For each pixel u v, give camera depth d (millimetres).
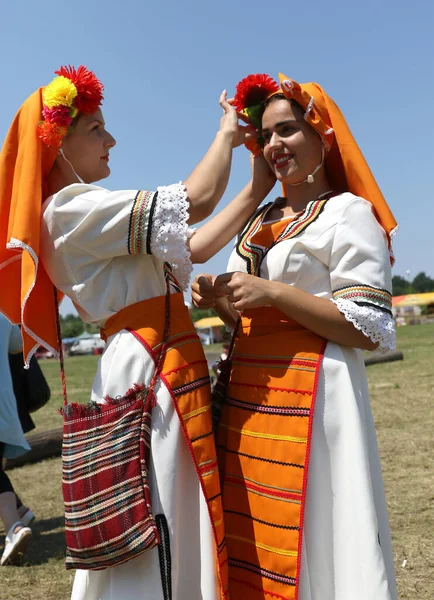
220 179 2230
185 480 2109
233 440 2271
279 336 2236
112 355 2170
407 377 10812
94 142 2359
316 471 2098
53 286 2322
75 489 2037
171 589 2004
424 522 3941
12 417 4176
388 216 2240
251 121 2486
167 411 2076
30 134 2203
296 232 2229
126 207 2098
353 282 2111
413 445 5820
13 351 4457
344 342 2141
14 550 3787
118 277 2191
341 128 2307
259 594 2141
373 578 1962
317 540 2090
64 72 2303
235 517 2234
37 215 2131
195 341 2230
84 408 2102
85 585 2178
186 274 2240
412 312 54094
